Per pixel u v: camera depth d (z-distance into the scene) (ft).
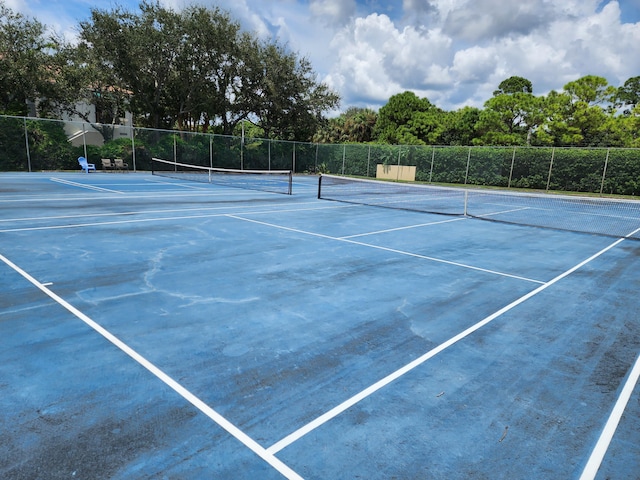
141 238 24.70
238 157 98.17
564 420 8.92
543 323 14.34
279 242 25.25
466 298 16.57
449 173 91.50
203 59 99.45
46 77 83.35
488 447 7.95
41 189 47.88
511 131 130.00
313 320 13.76
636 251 27.12
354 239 27.12
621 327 14.21
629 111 159.74
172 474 6.94
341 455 7.55
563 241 29.84
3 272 17.38
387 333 12.99
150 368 10.34
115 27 86.38
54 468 6.98
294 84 109.70
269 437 7.98
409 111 144.46
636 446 8.15
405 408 9.11
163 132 86.53
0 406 8.58
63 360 10.55
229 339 12.12
